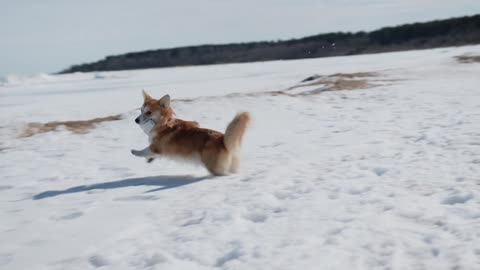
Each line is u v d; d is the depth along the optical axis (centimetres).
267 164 678
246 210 465
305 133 934
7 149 925
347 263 332
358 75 2130
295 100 1416
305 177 582
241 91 2212
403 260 331
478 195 460
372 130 910
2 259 375
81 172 708
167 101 623
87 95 2516
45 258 374
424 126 906
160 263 354
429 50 5897
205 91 2339
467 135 778
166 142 622
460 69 2283
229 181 585
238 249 367
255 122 1105
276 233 397
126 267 353
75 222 458
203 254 365
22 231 440
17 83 4206
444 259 328
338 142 816
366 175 573
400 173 570
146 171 691
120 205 510
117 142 955
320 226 406
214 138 614
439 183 515
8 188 634
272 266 334
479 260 322
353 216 425
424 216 413
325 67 3956
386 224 400
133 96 2288
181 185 584
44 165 769
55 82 4209
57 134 1055
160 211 479
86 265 359
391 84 1747
